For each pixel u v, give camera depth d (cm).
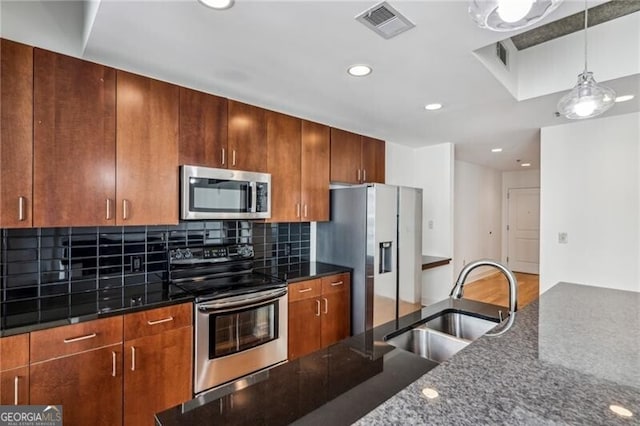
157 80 209
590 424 65
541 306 158
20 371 146
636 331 121
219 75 209
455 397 74
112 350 171
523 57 251
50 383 153
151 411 184
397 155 418
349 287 303
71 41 182
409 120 308
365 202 297
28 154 164
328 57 183
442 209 419
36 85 166
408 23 149
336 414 82
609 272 304
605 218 306
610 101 150
